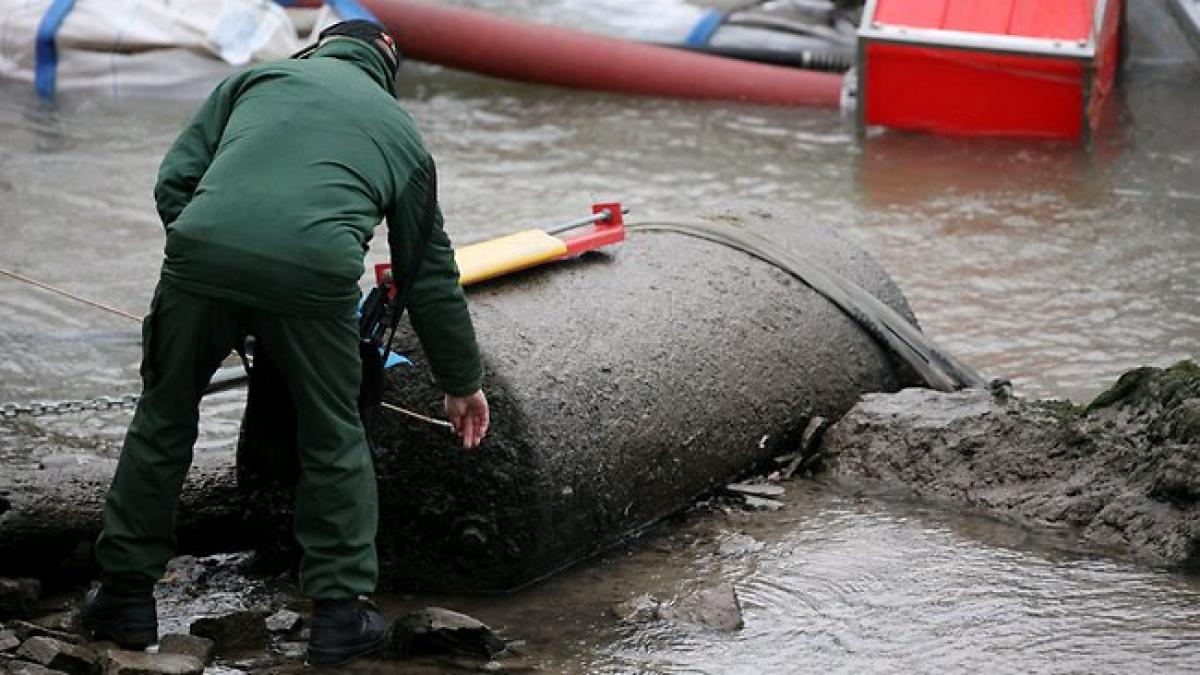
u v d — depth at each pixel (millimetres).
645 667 11266
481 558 12430
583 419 12688
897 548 13094
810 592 12391
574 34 30016
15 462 14586
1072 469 13828
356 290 11039
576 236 14633
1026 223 23016
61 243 21344
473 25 29875
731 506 13953
